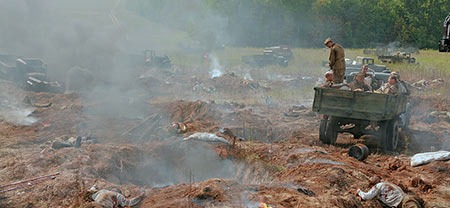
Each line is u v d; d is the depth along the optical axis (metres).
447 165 9.12
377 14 61.50
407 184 8.22
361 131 10.96
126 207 6.74
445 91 18.94
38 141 10.77
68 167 8.50
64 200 7.18
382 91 11.47
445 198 7.47
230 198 6.88
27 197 7.25
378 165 9.64
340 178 7.98
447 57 39.53
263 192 7.18
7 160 8.91
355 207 6.88
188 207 6.56
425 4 62.34
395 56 32.41
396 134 11.11
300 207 6.57
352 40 60.12
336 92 10.65
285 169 8.95
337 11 60.41
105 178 8.55
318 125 13.09
